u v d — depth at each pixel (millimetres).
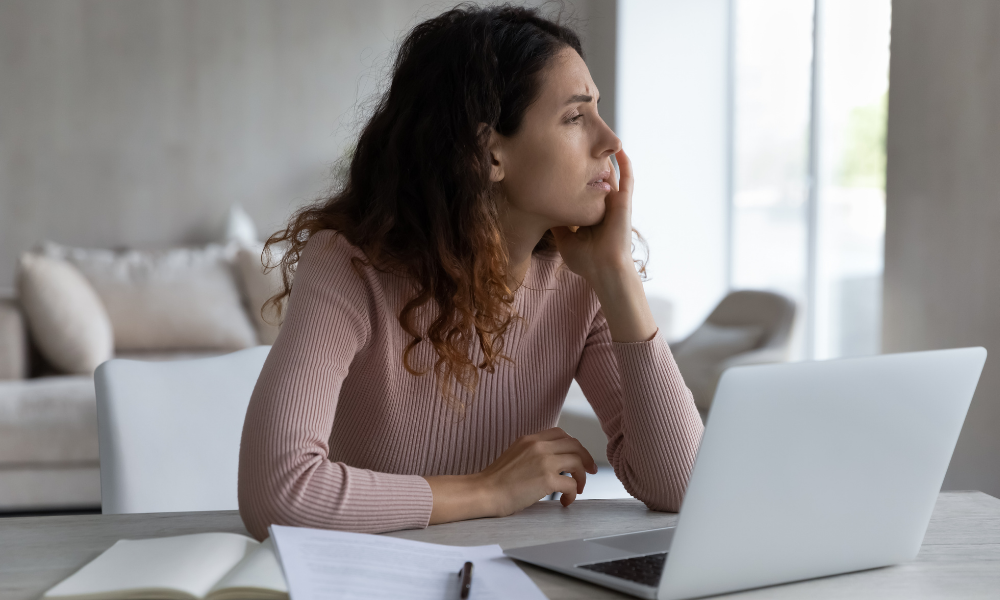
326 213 1180
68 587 732
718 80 5461
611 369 1226
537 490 1021
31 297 3455
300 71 5590
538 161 1086
